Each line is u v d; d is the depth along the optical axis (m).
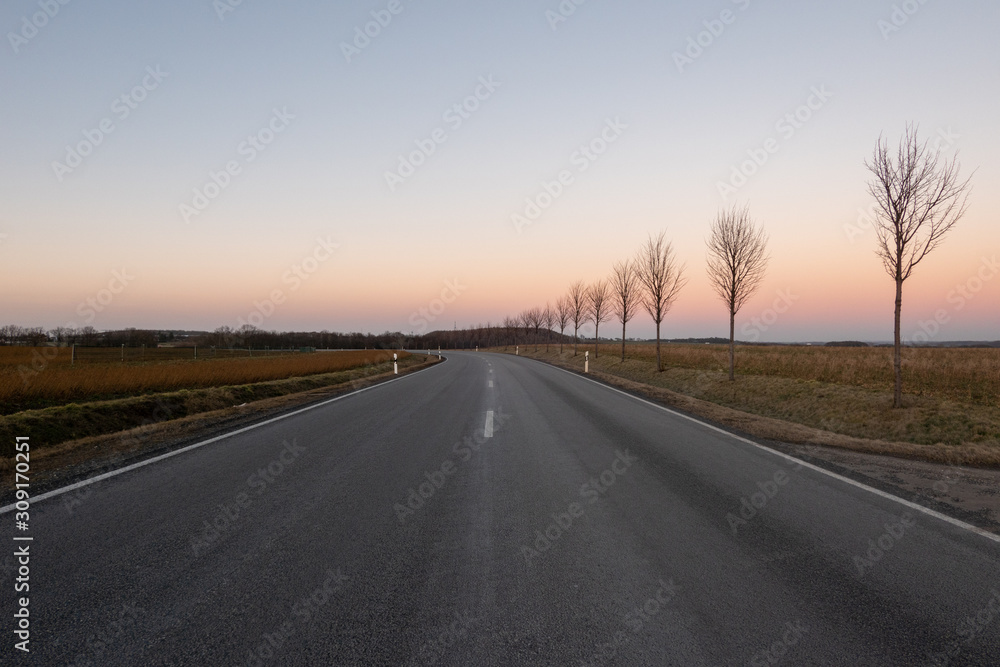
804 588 2.95
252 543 3.51
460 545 3.53
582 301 41.72
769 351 33.22
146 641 2.35
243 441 7.10
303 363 24.77
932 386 14.63
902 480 5.36
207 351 46.00
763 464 6.03
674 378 21.75
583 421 9.16
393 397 12.85
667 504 4.49
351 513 4.17
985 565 3.29
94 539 3.53
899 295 10.80
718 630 2.50
